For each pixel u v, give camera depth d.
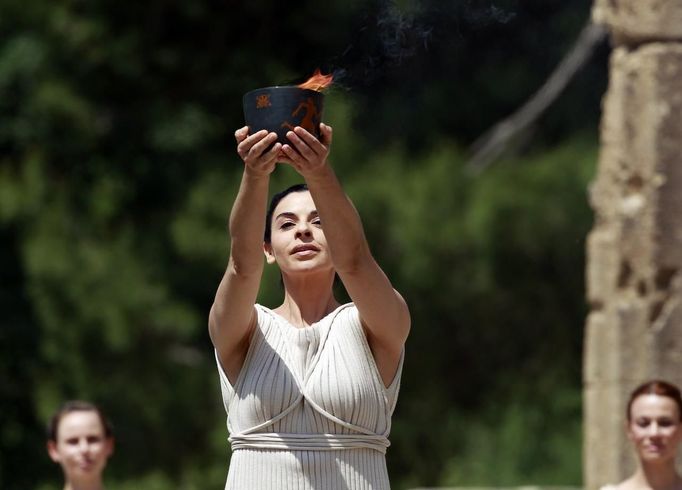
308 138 12.31
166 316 42.91
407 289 41.78
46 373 44.19
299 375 12.83
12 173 46.12
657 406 17.97
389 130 45.69
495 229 40.88
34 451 46.16
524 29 46.12
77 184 46.53
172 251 45.09
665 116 22.16
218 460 43.03
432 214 41.09
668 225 22.11
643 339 22.11
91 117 46.81
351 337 12.98
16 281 45.97
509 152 45.53
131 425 43.66
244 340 13.05
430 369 43.72
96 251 43.81
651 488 18.08
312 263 13.27
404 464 43.94
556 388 43.22
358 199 41.19
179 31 48.19
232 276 12.75
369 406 12.80
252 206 12.53
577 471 40.81
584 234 41.00
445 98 46.28
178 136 46.72
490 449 42.19
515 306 42.69
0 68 46.19
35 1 46.72
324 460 12.64
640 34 22.39
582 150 42.62
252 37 48.59
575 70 44.31
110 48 47.00
